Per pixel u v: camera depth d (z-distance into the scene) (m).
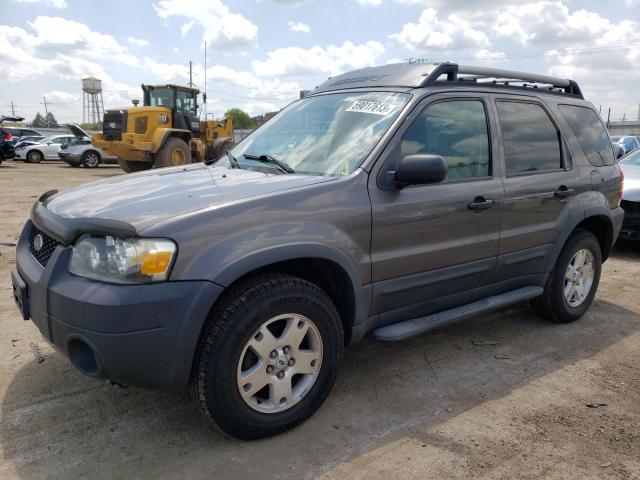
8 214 9.51
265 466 2.64
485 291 3.91
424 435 2.92
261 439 2.85
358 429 2.97
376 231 3.12
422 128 3.42
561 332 4.46
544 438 2.91
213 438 2.86
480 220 3.64
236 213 2.66
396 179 3.11
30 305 2.79
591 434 2.96
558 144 4.33
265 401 2.87
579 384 3.55
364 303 3.16
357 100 3.68
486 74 3.90
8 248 6.80
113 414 3.06
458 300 3.74
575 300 4.68
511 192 3.82
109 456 2.69
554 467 2.66
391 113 3.40
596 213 4.54
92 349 2.46
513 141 3.97
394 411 3.16
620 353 4.06
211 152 20.08
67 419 3.00
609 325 4.64
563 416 3.14
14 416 3.01
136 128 17.52
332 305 2.99
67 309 2.50
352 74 4.18
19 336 4.08
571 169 4.38
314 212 2.88
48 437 2.83
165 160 17.52
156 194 2.92
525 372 3.71
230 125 21.36
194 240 2.53
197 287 2.50
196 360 2.65
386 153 3.21
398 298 3.34
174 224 2.51
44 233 2.93
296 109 4.09
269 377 2.81
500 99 3.97
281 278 2.81
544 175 4.11
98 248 2.52
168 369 2.52
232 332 2.62
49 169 22.39
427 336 4.32
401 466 2.65
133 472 2.57
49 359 3.71
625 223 7.02
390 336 3.27
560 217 4.27
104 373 2.50
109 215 2.63
